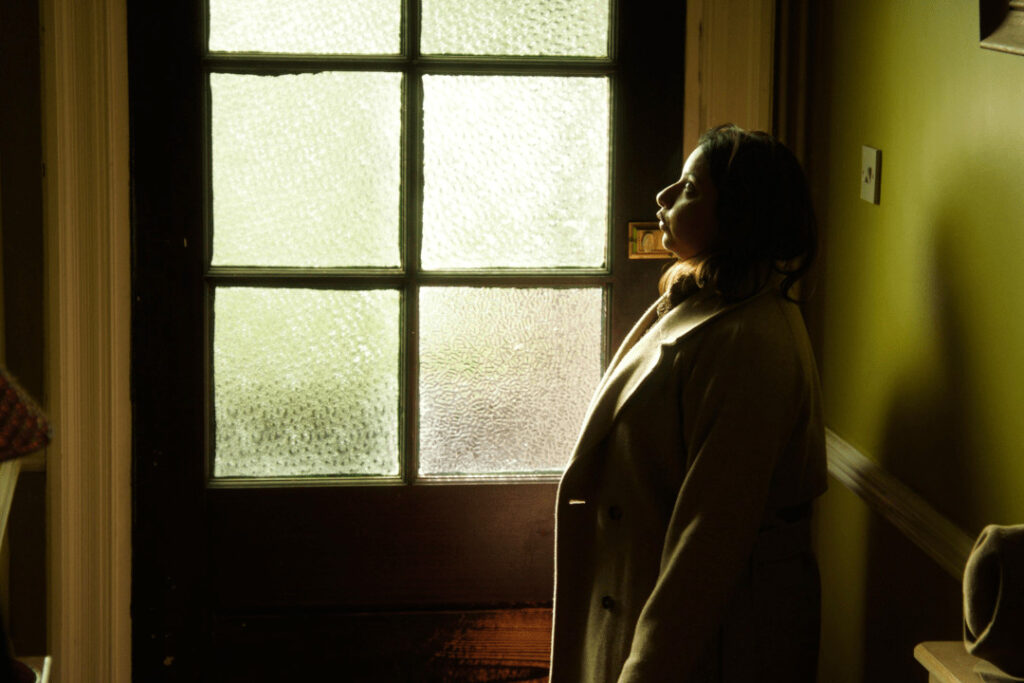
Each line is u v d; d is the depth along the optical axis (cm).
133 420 229
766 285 171
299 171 227
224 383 231
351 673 242
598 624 175
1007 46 144
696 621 158
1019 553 116
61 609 225
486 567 240
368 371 233
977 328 161
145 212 224
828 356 220
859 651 205
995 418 156
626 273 233
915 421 182
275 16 224
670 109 229
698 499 160
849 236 208
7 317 219
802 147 229
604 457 176
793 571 173
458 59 226
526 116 229
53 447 221
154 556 233
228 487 232
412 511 236
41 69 214
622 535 171
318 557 237
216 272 227
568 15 227
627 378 174
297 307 230
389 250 230
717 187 169
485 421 236
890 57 188
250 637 238
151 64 220
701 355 165
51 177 216
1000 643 117
